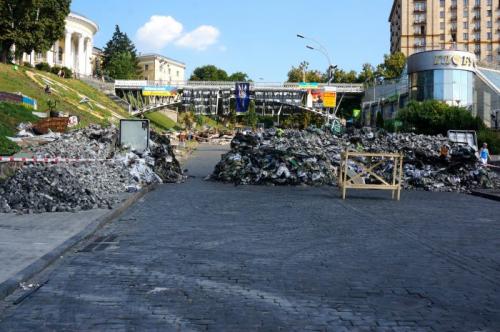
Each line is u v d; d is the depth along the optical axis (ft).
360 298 18.90
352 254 26.68
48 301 18.34
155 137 85.25
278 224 36.65
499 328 15.96
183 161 124.77
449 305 18.21
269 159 73.15
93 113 203.72
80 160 59.26
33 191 40.75
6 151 65.67
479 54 408.87
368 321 16.43
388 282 21.21
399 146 83.25
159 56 501.15
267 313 17.12
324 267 23.67
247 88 256.11
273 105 277.44
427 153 75.97
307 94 263.90
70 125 123.24
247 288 20.04
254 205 47.96
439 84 189.78
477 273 23.02
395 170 55.47
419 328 15.85
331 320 16.48
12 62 241.96
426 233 33.76
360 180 55.88
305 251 27.27
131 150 75.10
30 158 56.54
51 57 336.08
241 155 77.15
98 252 26.61
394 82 246.27
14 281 19.85
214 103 275.59
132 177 62.69
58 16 227.40
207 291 19.60
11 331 15.46
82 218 35.68
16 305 17.92
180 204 48.11
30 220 34.68
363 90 280.92
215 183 73.20
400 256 26.37
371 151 80.64
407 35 413.59
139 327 15.76
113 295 19.06
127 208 44.60
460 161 73.77
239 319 16.51
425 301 18.63
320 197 56.13
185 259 25.04
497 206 51.72
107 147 74.54
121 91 303.27
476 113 203.51
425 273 22.84
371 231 34.12
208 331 15.43
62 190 41.47
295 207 46.88
